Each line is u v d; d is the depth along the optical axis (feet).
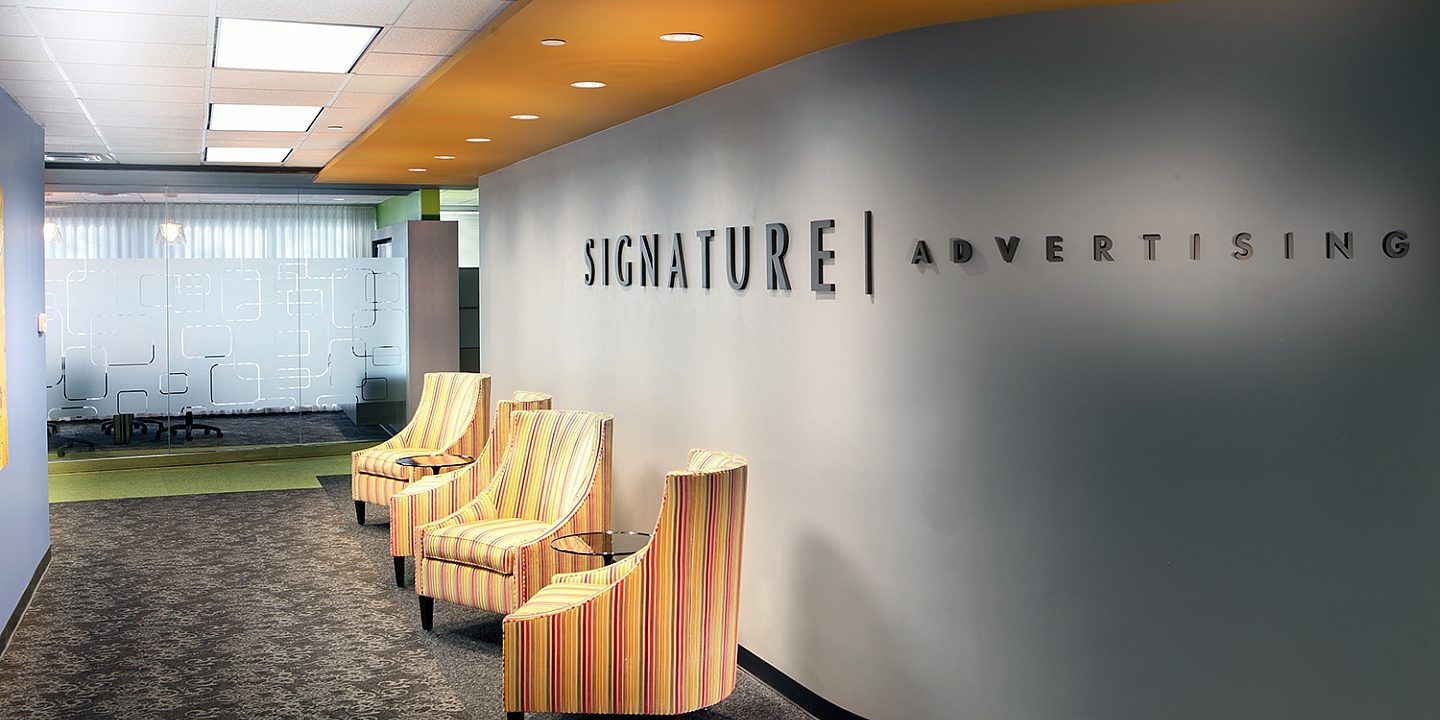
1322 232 12.75
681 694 15.14
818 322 16.43
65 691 17.35
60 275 38.27
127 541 27.96
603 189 24.70
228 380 40.60
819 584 16.62
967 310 14.39
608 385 24.68
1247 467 13.05
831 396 16.21
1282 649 13.02
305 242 41.37
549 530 19.13
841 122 15.80
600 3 13.71
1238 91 12.93
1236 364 13.04
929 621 14.94
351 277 42.04
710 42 15.66
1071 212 13.67
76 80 21.83
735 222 18.62
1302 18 12.71
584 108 21.52
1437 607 12.68
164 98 24.04
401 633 20.38
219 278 40.29
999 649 14.37
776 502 17.70
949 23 14.37
